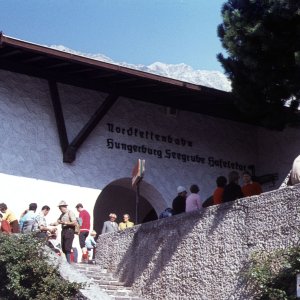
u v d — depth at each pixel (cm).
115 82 1916
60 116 1862
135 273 1489
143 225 1510
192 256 1337
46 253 1353
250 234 1220
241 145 2186
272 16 1644
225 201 1323
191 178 2080
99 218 2464
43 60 1786
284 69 1700
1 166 1770
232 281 1225
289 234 1148
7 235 1363
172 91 1948
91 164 1911
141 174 1617
